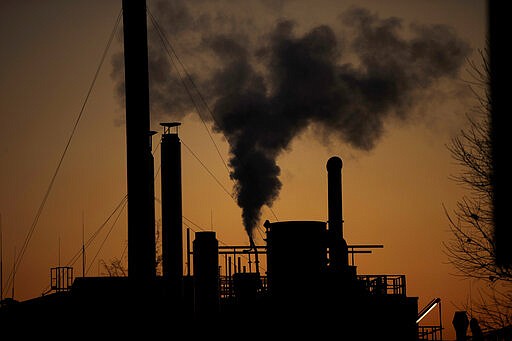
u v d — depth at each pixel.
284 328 102.31
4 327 104.81
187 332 104.62
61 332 104.62
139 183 86.94
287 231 103.12
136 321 88.06
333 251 115.31
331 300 102.31
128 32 88.50
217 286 109.62
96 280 111.44
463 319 92.00
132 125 87.56
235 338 103.88
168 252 121.19
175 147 122.50
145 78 88.44
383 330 106.31
